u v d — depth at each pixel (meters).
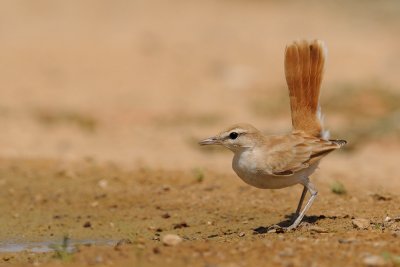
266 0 37.88
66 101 23.69
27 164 15.52
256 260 8.69
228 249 9.19
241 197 13.13
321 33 31.55
